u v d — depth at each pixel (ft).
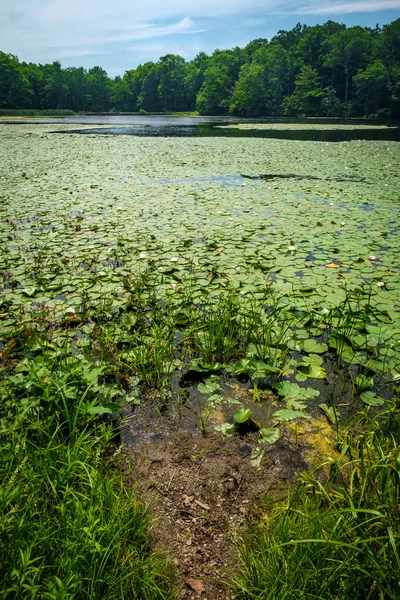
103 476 5.58
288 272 12.03
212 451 6.16
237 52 209.36
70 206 19.83
